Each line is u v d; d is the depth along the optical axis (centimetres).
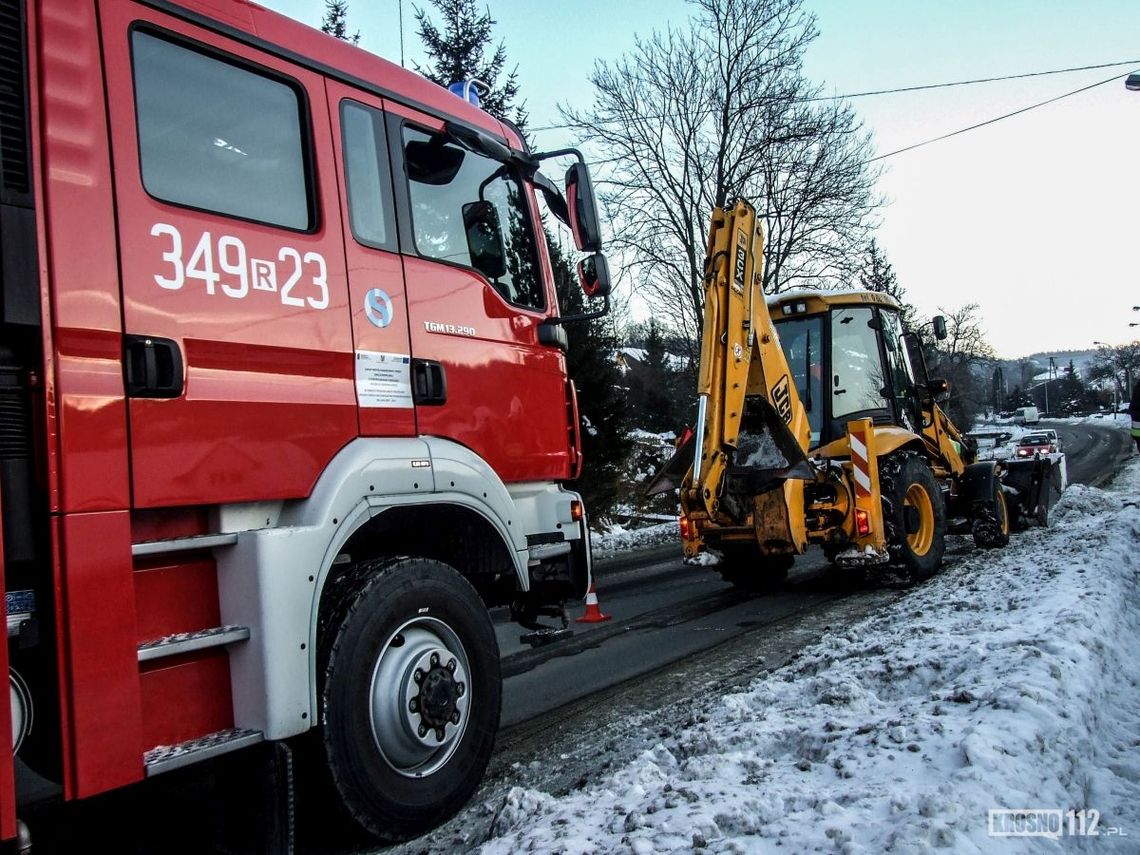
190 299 288
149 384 271
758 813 274
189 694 282
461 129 412
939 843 237
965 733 318
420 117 397
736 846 249
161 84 293
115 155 274
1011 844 249
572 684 579
